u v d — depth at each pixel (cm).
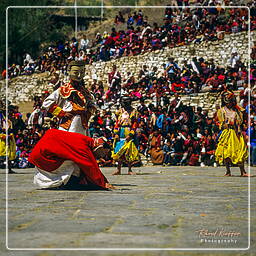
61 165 832
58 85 3200
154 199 707
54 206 630
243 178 1195
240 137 1273
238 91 2375
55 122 2328
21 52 4666
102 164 1964
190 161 1969
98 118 2139
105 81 3622
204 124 2088
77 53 3856
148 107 2375
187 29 3378
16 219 529
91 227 482
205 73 2623
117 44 3659
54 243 415
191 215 559
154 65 3419
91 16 5181
